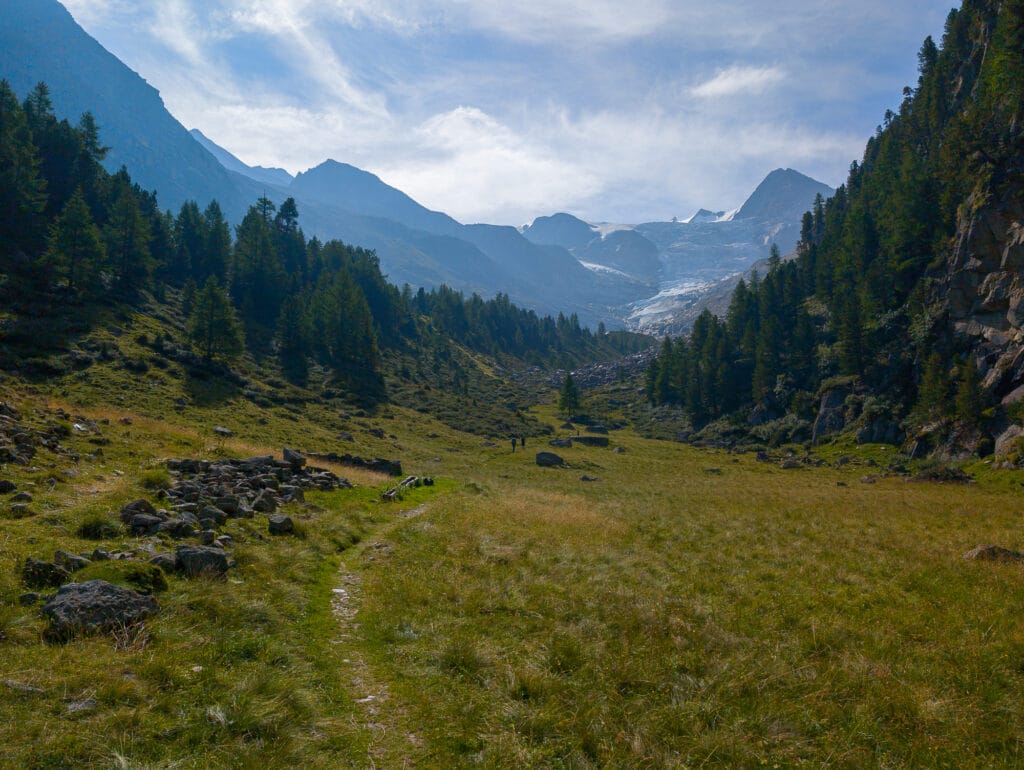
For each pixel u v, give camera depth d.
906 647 9.86
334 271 186.62
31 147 96.25
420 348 190.00
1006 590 13.20
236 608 9.40
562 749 6.57
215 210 156.00
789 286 155.62
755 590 13.48
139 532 12.34
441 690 7.91
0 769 4.88
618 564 15.52
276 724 6.36
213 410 67.00
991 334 75.88
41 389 55.41
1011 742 6.98
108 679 6.55
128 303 97.94
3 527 10.90
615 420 153.38
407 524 19.56
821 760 6.51
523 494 35.81
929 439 75.94
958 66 124.62
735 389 137.50
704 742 6.66
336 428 80.88
